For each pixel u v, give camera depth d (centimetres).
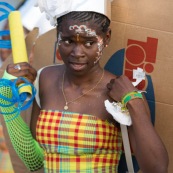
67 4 229
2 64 298
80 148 237
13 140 261
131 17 274
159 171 227
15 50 252
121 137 248
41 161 268
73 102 245
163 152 228
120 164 279
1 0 290
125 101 231
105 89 245
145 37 274
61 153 240
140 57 277
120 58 279
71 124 238
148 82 278
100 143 237
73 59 232
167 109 278
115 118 230
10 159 300
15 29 253
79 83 247
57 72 260
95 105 242
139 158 231
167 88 276
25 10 287
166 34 272
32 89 243
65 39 232
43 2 239
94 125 237
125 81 236
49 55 290
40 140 245
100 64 282
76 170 238
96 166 238
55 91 253
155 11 271
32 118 265
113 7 274
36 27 287
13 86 238
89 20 229
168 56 274
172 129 278
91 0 229
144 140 226
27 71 247
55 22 237
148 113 244
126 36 276
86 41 230
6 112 253
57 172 242
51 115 243
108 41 245
